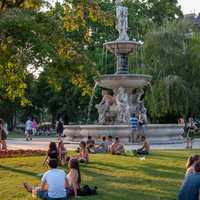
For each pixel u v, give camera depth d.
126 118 34.41
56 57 17.61
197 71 46.62
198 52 46.53
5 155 24.17
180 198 9.46
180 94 45.22
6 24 16.28
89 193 13.68
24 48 17.42
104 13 20.25
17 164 20.41
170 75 45.62
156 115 47.44
